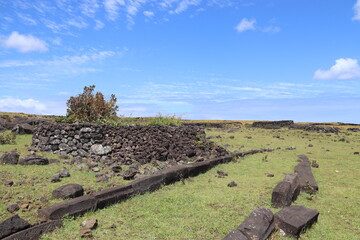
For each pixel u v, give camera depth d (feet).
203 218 18.10
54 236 14.99
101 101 46.16
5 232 13.89
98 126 36.47
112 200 20.16
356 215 20.12
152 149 37.22
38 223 15.52
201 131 49.90
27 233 14.47
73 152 35.24
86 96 45.83
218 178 29.91
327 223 18.40
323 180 30.55
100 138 36.22
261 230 14.90
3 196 19.34
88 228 15.80
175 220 17.78
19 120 67.21
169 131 44.55
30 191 20.77
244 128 120.98
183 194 23.31
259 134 91.50
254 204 20.97
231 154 41.86
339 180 30.60
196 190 24.76
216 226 16.87
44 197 19.84
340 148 60.85
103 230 16.05
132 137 38.50
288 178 23.57
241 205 20.67
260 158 43.16
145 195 22.71
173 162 35.12
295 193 22.68
